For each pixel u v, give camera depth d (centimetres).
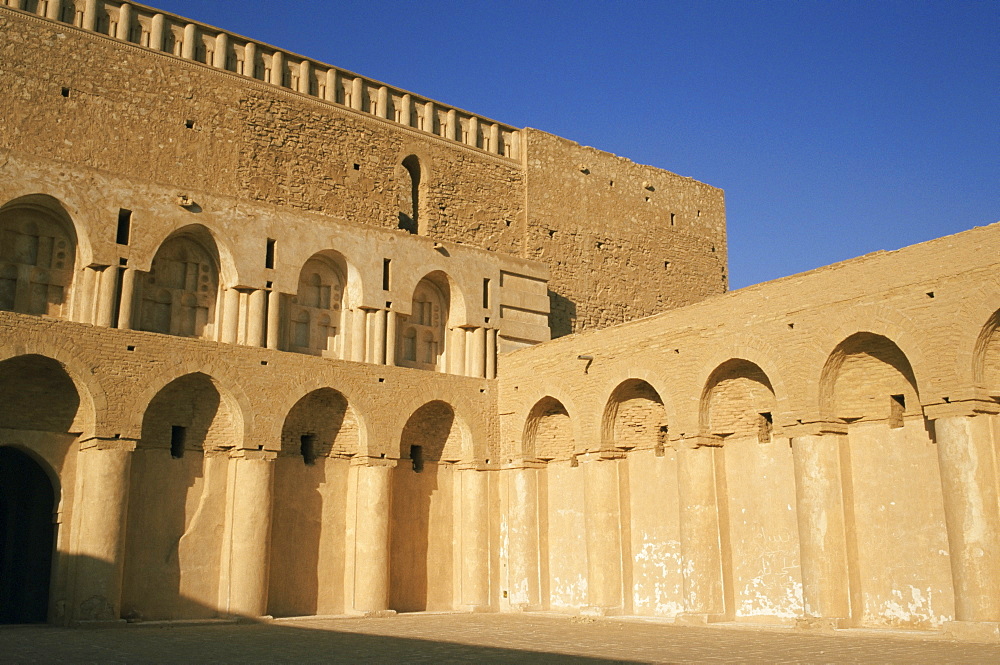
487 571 3017
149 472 2505
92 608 2256
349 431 2861
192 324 2725
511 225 3653
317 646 1812
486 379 3162
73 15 2798
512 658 1586
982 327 1942
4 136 2586
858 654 1609
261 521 2572
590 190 3950
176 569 2495
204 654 1662
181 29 2994
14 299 2445
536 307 3441
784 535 2359
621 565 2725
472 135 3631
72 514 2372
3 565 2673
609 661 1532
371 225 3058
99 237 2506
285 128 3114
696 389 2520
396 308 3033
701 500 2484
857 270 2191
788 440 2383
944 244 2030
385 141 3347
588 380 2859
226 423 2630
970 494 1920
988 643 1759
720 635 2056
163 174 2845
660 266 4138
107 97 2788
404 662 1532
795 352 2289
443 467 3103
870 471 2211
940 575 2061
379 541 2781
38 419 2370
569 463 2992
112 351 2391
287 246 2845
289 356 2705
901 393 2177
